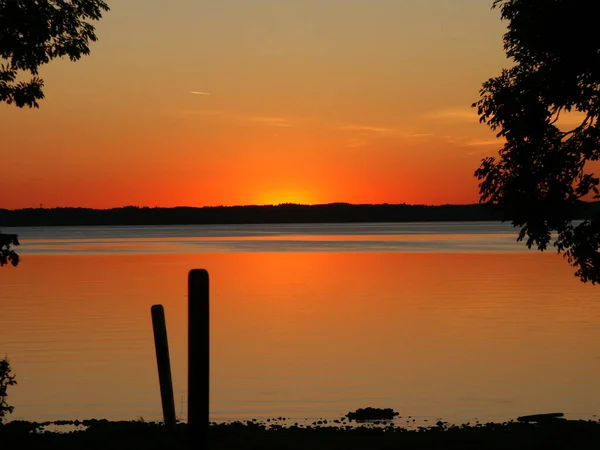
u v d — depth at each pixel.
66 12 17.39
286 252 142.12
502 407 25.03
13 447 14.77
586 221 18.98
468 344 37.47
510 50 19.22
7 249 16.17
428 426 21.89
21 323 45.03
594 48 17.84
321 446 15.52
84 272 91.62
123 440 14.98
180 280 78.81
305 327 43.59
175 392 27.42
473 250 144.38
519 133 18.73
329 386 28.39
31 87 17.45
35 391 27.69
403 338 39.47
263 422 22.70
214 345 37.53
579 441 15.85
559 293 61.94
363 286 70.31
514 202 19.02
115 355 34.78
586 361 32.78
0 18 16.45
